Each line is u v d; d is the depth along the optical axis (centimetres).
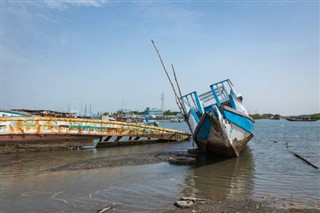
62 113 3984
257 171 1574
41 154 2302
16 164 1841
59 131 2505
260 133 5266
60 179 1391
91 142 2748
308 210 911
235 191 1162
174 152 2444
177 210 920
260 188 1208
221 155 2139
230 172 1551
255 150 2575
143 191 1159
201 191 1166
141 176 1449
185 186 1243
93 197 1077
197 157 2123
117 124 2939
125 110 9300
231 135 1966
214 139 2025
